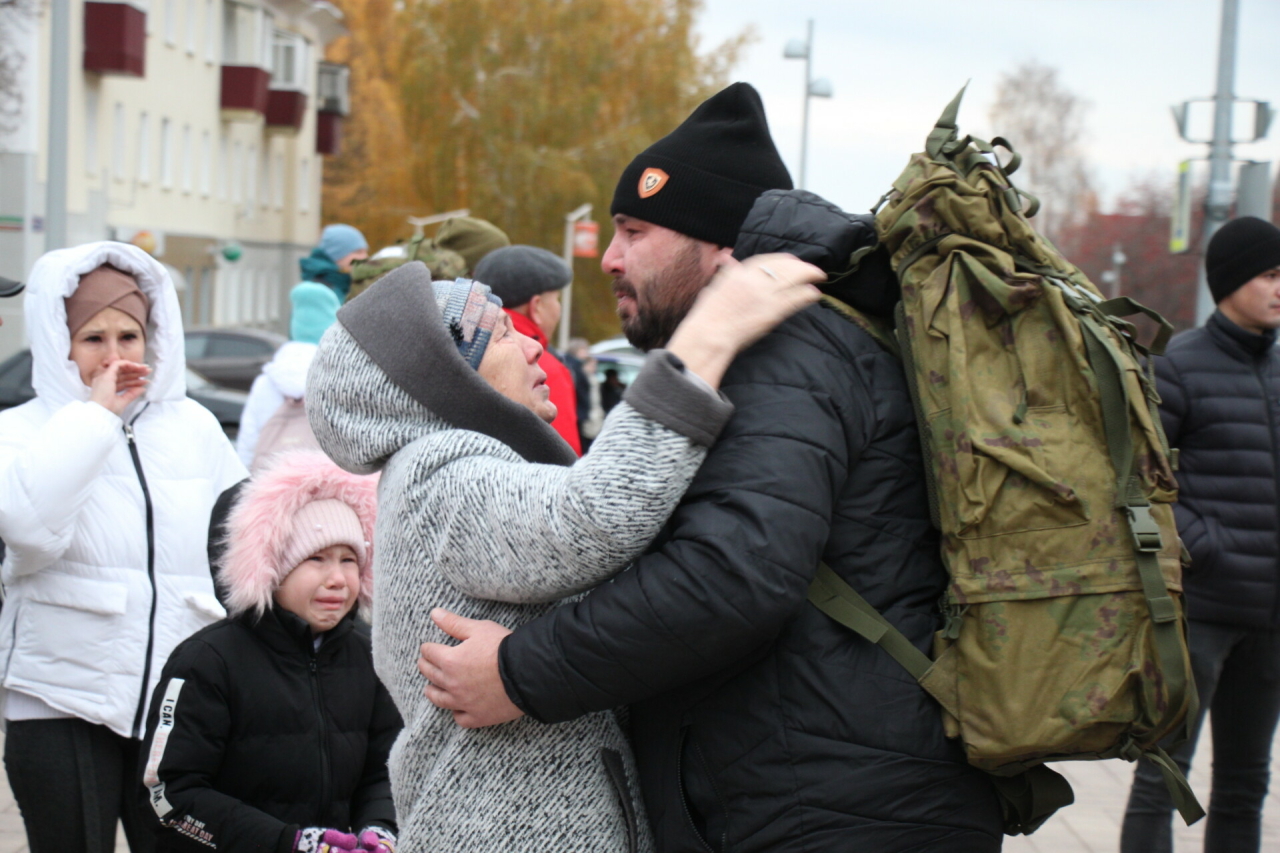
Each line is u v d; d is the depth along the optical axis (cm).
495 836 202
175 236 3109
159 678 296
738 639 183
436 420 208
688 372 186
